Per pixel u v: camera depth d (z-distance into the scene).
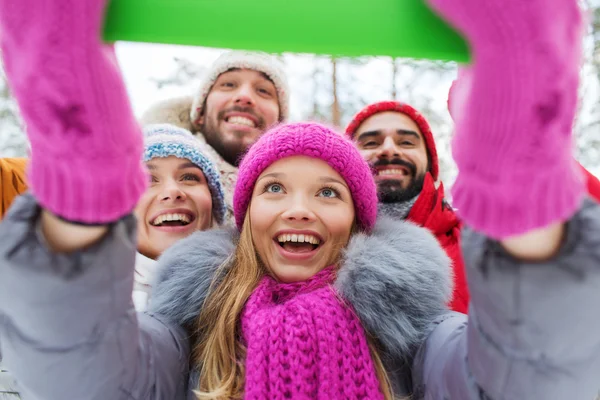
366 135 1.89
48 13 0.38
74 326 0.52
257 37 0.42
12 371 0.56
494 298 0.49
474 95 0.40
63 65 0.39
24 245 0.48
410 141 1.88
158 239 1.59
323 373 0.81
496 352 0.52
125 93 0.44
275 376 0.81
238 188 1.09
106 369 0.56
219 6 0.42
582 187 0.43
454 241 1.65
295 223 0.96
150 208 1.62
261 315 0.89
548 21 0.36
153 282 1.04
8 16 0.39
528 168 0.40
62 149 0.41
